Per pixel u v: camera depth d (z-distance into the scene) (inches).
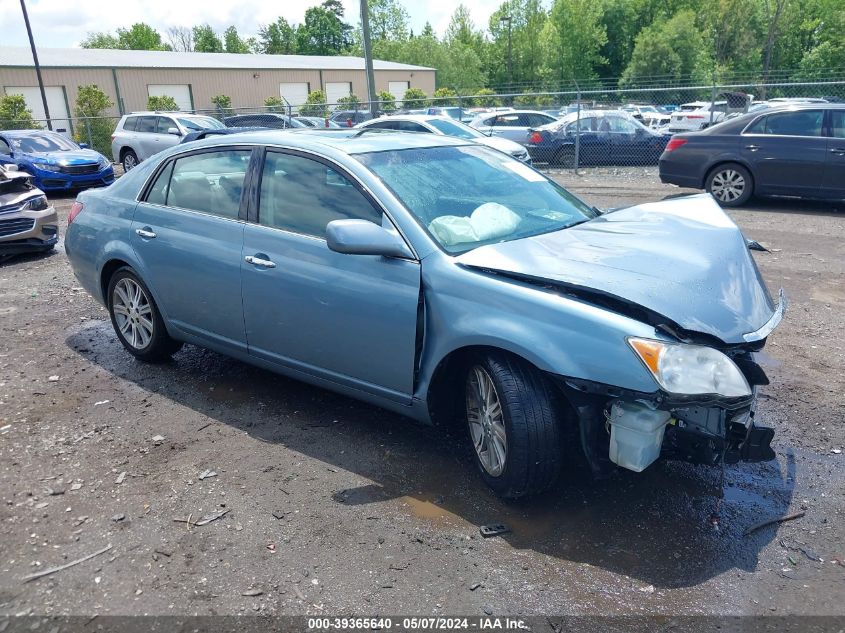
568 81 2642.7
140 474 138.4
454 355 127.6
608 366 107.3
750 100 711.1
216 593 104.1
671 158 449.4
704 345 106.1
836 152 396.8
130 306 195.0
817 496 126.7
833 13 2388.0
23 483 135.4
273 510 125.1
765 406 163.0
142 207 183.6
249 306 157.2
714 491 128.8
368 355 137.9
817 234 352.5
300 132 168.4
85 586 106.0
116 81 1433.3
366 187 139.1
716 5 2518.5
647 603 100.6
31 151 639.8
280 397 174.9
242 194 160.2
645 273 116.3
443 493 130.0
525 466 117.8
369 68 748.0
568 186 569.3
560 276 114.7
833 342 203.8
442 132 526.3
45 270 332.8
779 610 98.9
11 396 178.2
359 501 127.6
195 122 749.3
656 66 2277.3
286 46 3641.7
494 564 109.5
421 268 128.3
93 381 187.6
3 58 1333.7
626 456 111.0
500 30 2755.9
